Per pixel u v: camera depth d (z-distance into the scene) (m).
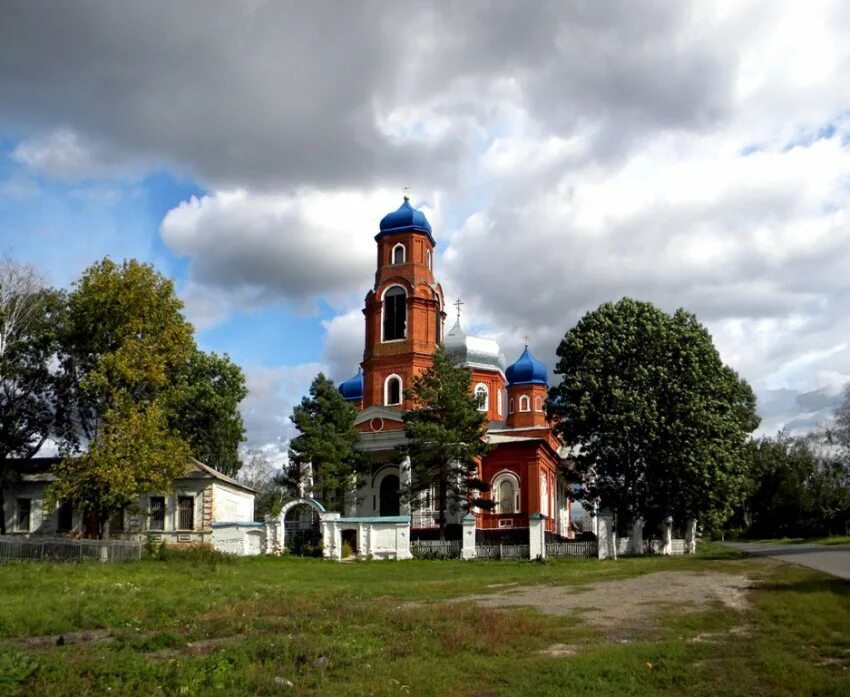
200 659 12.55
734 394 52.38
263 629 15.75
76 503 45.84
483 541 52.22
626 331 50.09
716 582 24.91
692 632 15.77
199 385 56.88
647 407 47.00
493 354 72.19
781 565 30.08
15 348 50.12
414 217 62.56
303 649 13.39
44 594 21.45
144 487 42.59
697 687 11.46
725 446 47.31
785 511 81.56
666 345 49.31
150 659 12.88
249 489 55.53
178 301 47.12
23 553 34.31
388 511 58.72
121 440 42.19
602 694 11.16
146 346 44.75
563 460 69.44
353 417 55.31
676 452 46.59
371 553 45.88
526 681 11.85
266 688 11.23
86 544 34.91
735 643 14.34
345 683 11.72
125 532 48.19
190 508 48.41
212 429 58.84
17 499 50.16
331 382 55.16
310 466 52.91
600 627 16.59
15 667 11.30
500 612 18.41
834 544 49.34
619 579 27.45
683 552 52.00
